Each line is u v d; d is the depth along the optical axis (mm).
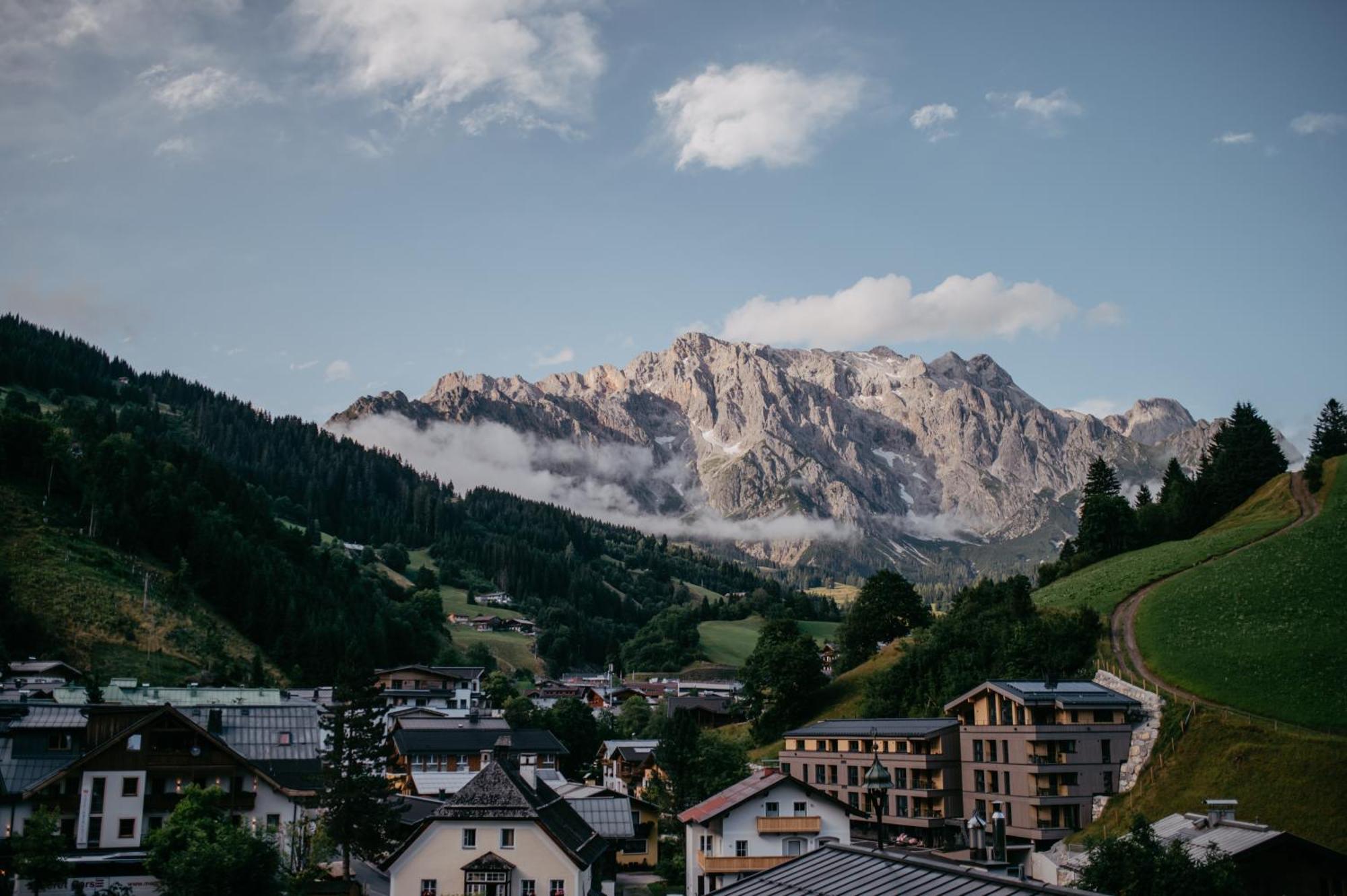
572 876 86375
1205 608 162000
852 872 49562
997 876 42781
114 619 197375
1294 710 122688
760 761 176375
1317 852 73812
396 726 151375
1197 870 68875
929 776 134125
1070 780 122188
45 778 96438
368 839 95062
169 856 84938
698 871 99312
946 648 182125
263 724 116312
